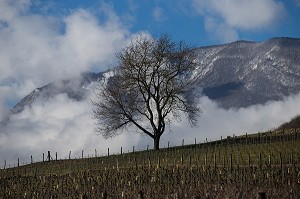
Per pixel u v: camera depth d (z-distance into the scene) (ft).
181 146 215.72
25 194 118.01
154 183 123.44
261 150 169.07
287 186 98.22
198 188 103.76
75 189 125.49
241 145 192.75
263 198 61.26
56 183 142.61
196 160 160.04
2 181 153.99
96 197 108.68
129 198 101.45
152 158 181.98
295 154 149.89
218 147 194.70
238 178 118.21
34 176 162.30
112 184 127.54
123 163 177.06
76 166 183.01
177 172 135.54
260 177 117.70
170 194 97.76
